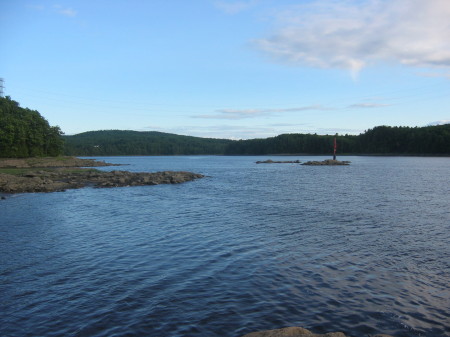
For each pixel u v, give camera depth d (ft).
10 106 383.24
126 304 35.45
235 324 31.40
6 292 38.42
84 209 95.09
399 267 45.78
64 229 69.26
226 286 39.88
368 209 91.71
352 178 196.13
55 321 32.17
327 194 124.88
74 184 163.84
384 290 38.55
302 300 36.19
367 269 45.09
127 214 86.84
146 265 47.16
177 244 57.52
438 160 445.37
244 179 202.49
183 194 131.13
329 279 41.75
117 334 29.86
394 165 335.47
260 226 71.56
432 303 35.45
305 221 76.43
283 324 31.45
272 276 42.80
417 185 151.94
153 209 94.89
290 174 241.76
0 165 301.43
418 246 55.57
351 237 61.77
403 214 83.97
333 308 34.42
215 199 115.65
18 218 81.25
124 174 217.77
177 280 41.75
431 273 43.60
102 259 49.78
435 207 93.97
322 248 54.75
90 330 30.53
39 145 369.50
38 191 140.87
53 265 47.21
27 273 44.19
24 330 30.60
